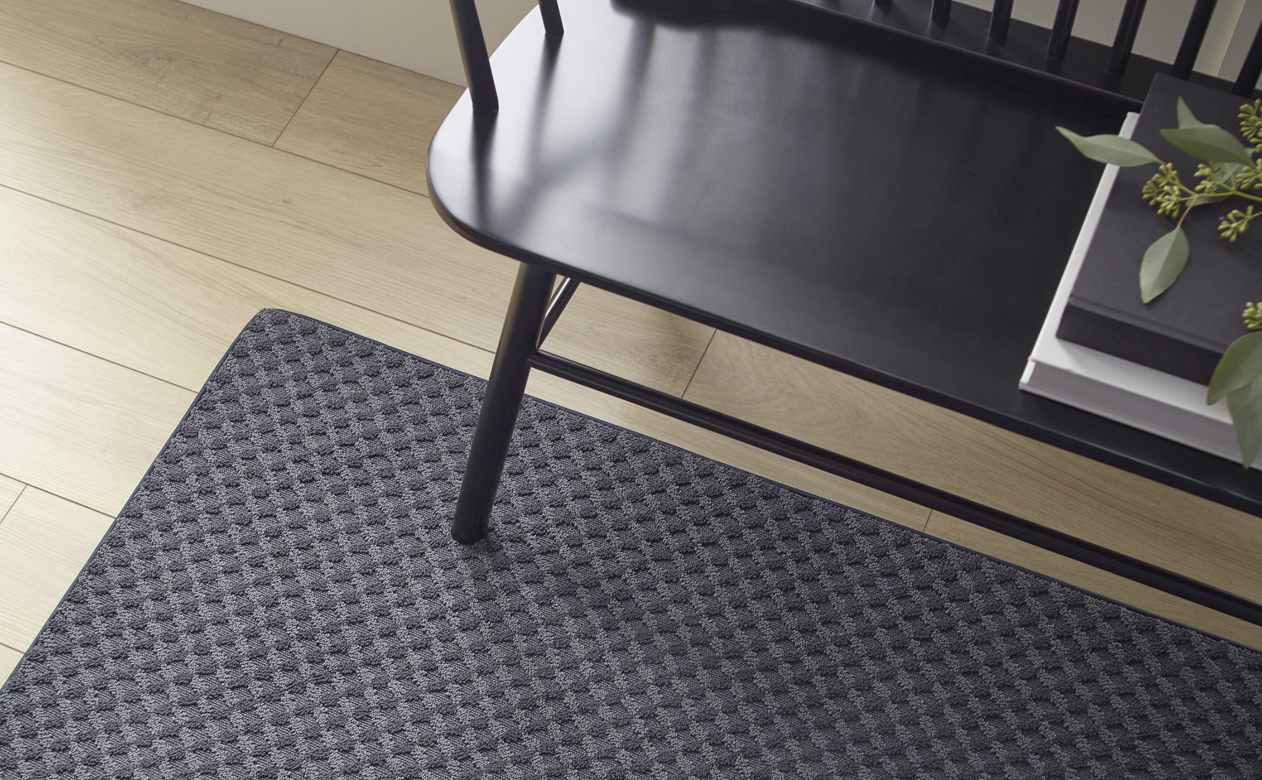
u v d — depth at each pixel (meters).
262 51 1.41
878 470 0.79
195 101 1.37
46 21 1.42
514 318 0.83
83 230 1.26
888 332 0.66
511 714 0.99
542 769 0.97
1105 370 0.61
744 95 0.77
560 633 1.03
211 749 0.97
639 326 1.20
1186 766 0.97
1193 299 0.59
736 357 1.19
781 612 1.04
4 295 1.21
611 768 0.97
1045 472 1.11
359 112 1.37
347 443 1.12
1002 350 0.66
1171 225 0.62
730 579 1.06
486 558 1.06
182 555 1.05
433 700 1.00
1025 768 0.97
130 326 1.19
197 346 1.19
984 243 0.70
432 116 1.38
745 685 1.01
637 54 0.79
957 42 0.78
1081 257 0.64
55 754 0.96
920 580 1.06
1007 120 0.76
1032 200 0.72
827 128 0.75
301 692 1.00
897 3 0.80
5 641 1.01
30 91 1.37
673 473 1.11
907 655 1.02
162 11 1.43
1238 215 0.61
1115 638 1.02
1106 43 0.97
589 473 1.11
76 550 1.06
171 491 1.09
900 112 0.76
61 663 0.99
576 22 0.80
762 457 1.13
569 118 0.75
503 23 1.30
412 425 1.13
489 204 0.70
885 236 0.70
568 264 0.68
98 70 1.39
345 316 1.21
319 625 1.03
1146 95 0.73
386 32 1.37
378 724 0.98
